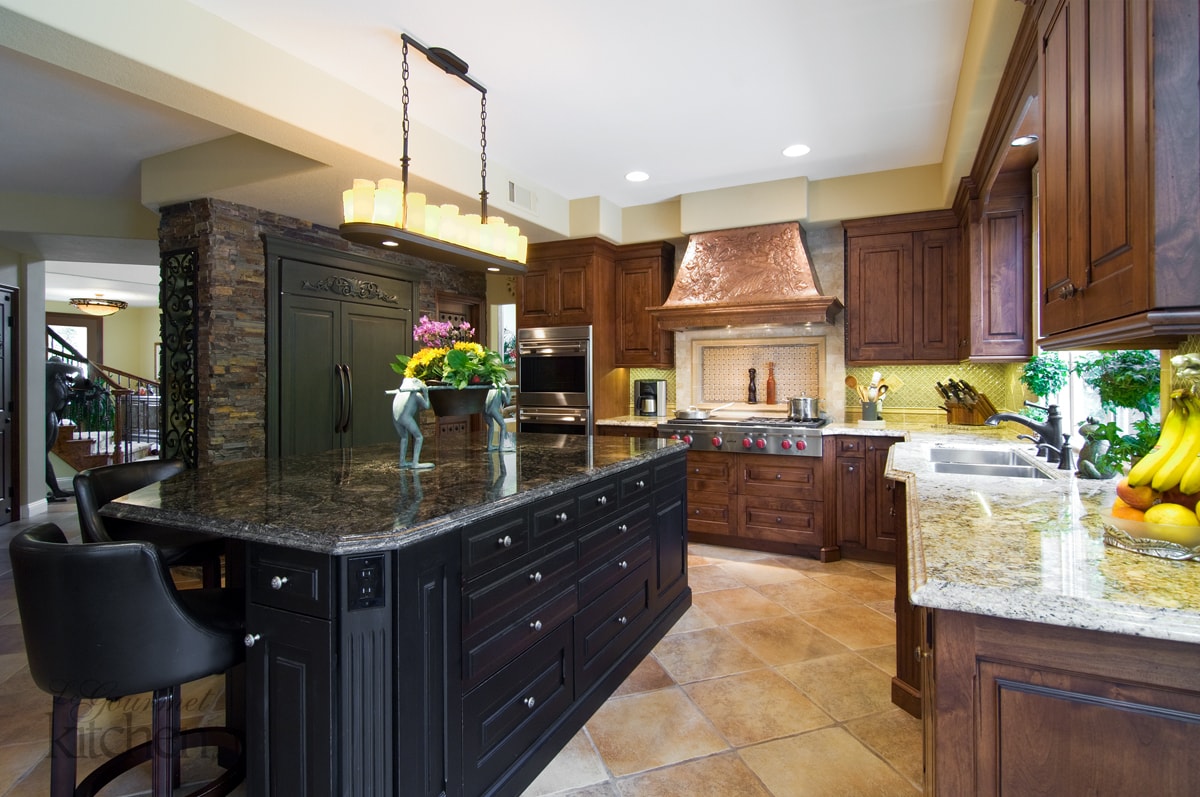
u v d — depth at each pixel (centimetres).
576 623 227
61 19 193
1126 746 98
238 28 246
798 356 500
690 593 345
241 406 387
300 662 150
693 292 476
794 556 438
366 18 243
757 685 255
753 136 366
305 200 379
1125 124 108
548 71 287
